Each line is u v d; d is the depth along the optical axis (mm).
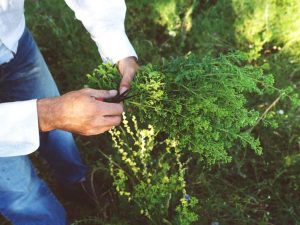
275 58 2809
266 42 2975
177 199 2250
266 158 2516
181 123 1600
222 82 1495
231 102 1553
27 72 1903
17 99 1993
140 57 2926
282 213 2361
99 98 1384
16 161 1701
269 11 2967
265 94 2641
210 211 2283
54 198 2027
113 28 1685
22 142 1336
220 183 2436
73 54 2973
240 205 2281
